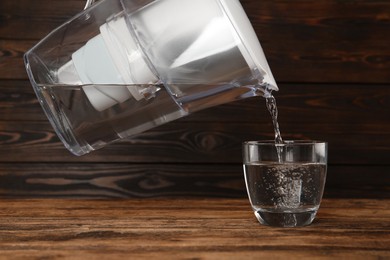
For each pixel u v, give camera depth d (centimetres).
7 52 111
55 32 70
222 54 64
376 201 91
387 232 69
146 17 64
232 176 113
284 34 112
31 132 112
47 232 70
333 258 59
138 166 113
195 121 112
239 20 68
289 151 70
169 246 63
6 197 112
